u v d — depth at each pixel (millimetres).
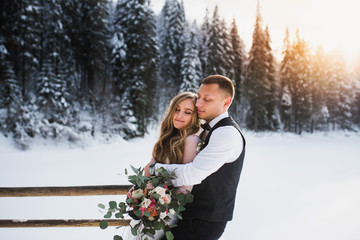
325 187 6887
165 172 1263
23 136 14930
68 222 1892
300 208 4969
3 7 16328
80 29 21078
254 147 20234
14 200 5070
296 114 29391
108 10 24391
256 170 9594
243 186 6949
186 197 1238
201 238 1298
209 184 1295
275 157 13961
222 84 1348
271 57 28047
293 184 7246
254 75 25844
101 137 18453
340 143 26828
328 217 4438
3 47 15914
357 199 5629
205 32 27984
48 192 1789
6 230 3438
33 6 16781
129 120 18984
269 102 27688
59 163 11000
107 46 23047
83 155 13898
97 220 1892
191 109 1452
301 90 28734
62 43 19688
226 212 1331
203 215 1296
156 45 21578
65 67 19688
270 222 4188
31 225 1887
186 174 1219
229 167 1317
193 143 1406
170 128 1516
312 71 31438
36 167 9953
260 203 5320
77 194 1793
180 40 26375
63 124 16750
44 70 17203
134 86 19219
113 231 3459
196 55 22797
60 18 18438
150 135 20906
